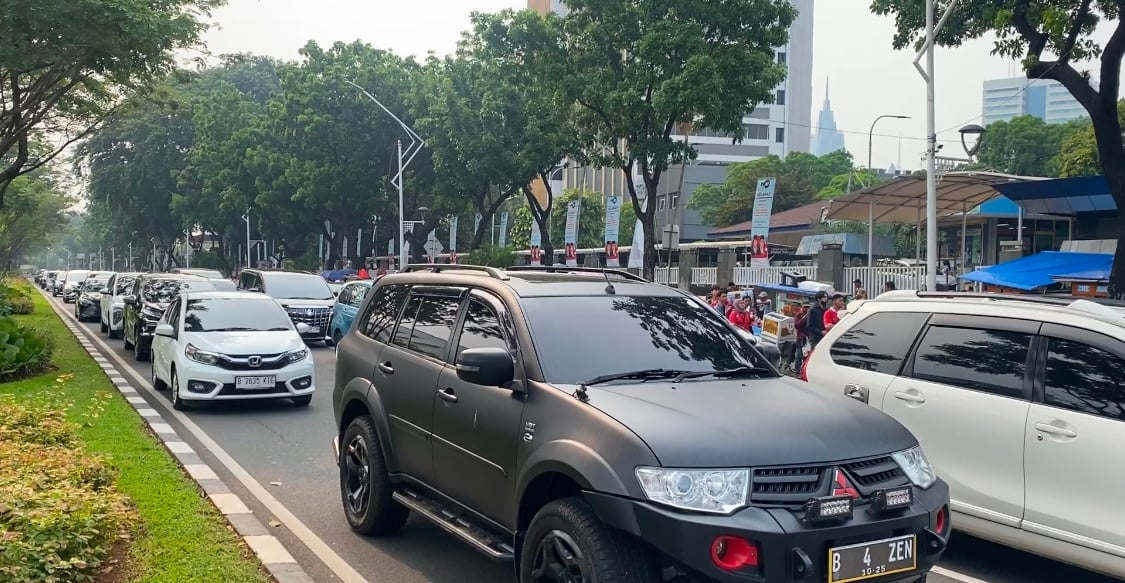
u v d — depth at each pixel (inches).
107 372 587.8
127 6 583.8
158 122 2488.9
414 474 220.5
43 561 176.4
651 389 174.1
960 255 1088.8
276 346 469.4
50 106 722.8
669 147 1003.3
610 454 151.6
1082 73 589.9
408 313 242.4
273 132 1955.0
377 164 1765.5
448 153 1416.1
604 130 1087.0
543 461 163.5
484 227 1489.9
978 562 236.4
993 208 1074.7
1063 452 205.5
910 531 150.8
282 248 2593.5
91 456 278.8
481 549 183.0
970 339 235.8
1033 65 580.4
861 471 152.6
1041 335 220.2
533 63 1071.6
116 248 4800.7
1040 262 800.9
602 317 200.1
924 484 161.0
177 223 2743.6
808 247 1467.8
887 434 163.3
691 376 185.5
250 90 2935.5
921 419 236.4
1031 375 218.4
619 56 1027.3
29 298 1328.7
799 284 890.7
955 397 230.2
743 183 2209.6
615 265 1152.2
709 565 138.7
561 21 1048.2
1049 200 854.5
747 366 197.9
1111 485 196.4
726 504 141.5
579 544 152.9
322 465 340.5
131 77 753.6
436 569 222.1
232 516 249.3
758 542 138.7
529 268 234.5
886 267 946.7
